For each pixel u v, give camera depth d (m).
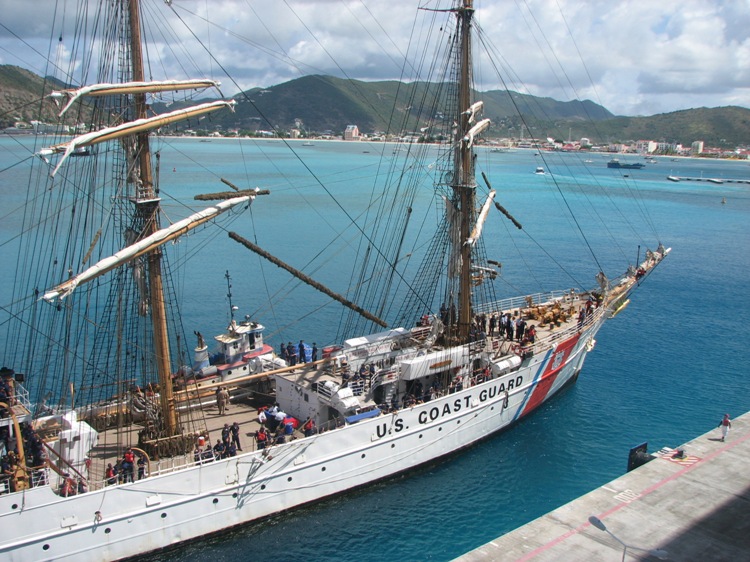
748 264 94.94
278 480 28.62
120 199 29.67
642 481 29.17
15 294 59.41
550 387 42.53
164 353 29.06
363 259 84.19
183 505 26.41
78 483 24.78
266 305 64.25
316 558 26.98
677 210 153.88
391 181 161.62
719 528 25.48
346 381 33.16
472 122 38.25
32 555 23.66
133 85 27.16
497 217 132.38
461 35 37.69
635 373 49.28
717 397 44.62
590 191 189.38
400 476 33.12
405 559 26.98
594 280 78.94
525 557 23.59
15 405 25.31
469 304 39.59
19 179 131.50
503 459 35.50
